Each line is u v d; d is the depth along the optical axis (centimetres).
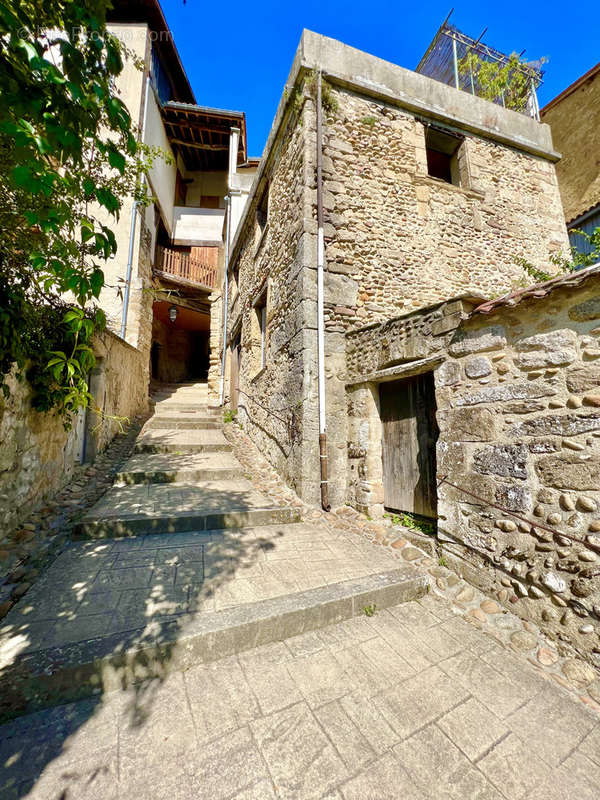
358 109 463
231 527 321
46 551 250
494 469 233
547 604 196
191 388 1156
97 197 137
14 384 248
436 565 265
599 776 125
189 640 169
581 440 189
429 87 515
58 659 150
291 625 193
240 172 1162
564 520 193
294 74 446
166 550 267
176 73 983
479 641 194
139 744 129
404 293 459
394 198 471
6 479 247
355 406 388
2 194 166
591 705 155
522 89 677
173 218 1115
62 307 278
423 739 136
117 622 180
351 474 388
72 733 132
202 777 118
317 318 398
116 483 398
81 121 122
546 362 209
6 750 124
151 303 852
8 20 101
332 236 420
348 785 119
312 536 312
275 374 496
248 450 586
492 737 138
